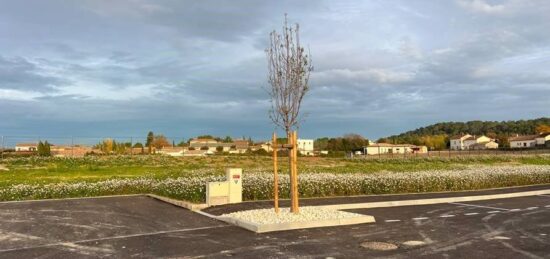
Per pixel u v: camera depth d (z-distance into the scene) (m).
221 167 31.97
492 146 109.88
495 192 19.02
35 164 31.58
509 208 14.59
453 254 8.23
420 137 129.75
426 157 49.41
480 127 151.50
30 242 9.23
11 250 8.52
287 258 7.92
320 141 88.75
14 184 19.00
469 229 10.73
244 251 8.41
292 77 11.89
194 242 9.21
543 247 8.81
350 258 7.93
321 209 12.63
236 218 11.22
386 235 9.94
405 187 18.84
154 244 9.03
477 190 19.95
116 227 10.88
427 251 8.46
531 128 137.88
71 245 8.96
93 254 8.24
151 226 11.01
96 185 18.06
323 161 40.56
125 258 7.95
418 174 21.92
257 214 11.73
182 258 7.94
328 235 9.89
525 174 23.45
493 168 27.89
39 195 16.47
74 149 42.56
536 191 19.36
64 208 13.96
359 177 19.69
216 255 8.12
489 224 11.47
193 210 13.55
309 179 18.45
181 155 43.34
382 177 19.95
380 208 14.52
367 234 10.03
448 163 40.66
